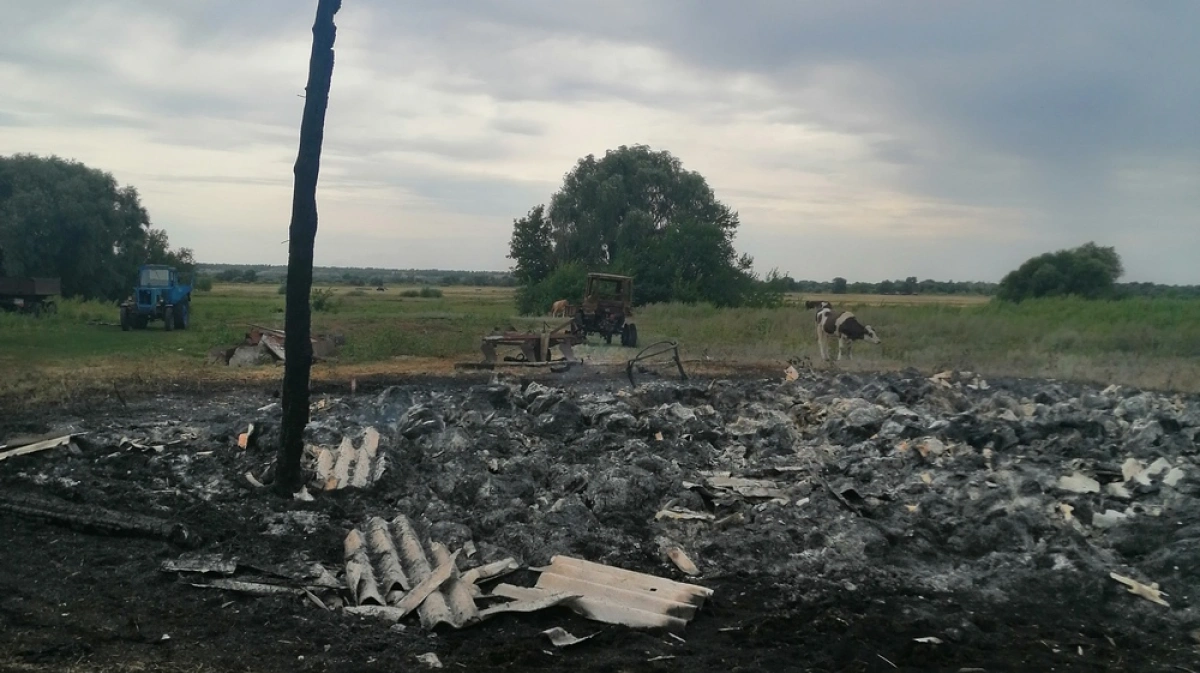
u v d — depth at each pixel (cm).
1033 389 1755
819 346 2444
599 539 859
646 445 1147
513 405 1360
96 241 5512
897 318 3425
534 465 1028
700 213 6531
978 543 862
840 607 733
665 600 707
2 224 5162
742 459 1159
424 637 650
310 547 817
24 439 1176
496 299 6950
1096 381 1953
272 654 605
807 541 866
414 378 1967
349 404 1474
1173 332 2731
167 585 721
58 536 816
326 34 912
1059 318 3388
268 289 9131
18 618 646
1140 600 758
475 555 819
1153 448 1164
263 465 1024
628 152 6669
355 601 706
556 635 646
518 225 6431
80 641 609
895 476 1073
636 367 2114
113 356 2278
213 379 1877
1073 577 789
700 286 4947
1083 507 937
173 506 895
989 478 1035
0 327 3052
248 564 756
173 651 602
